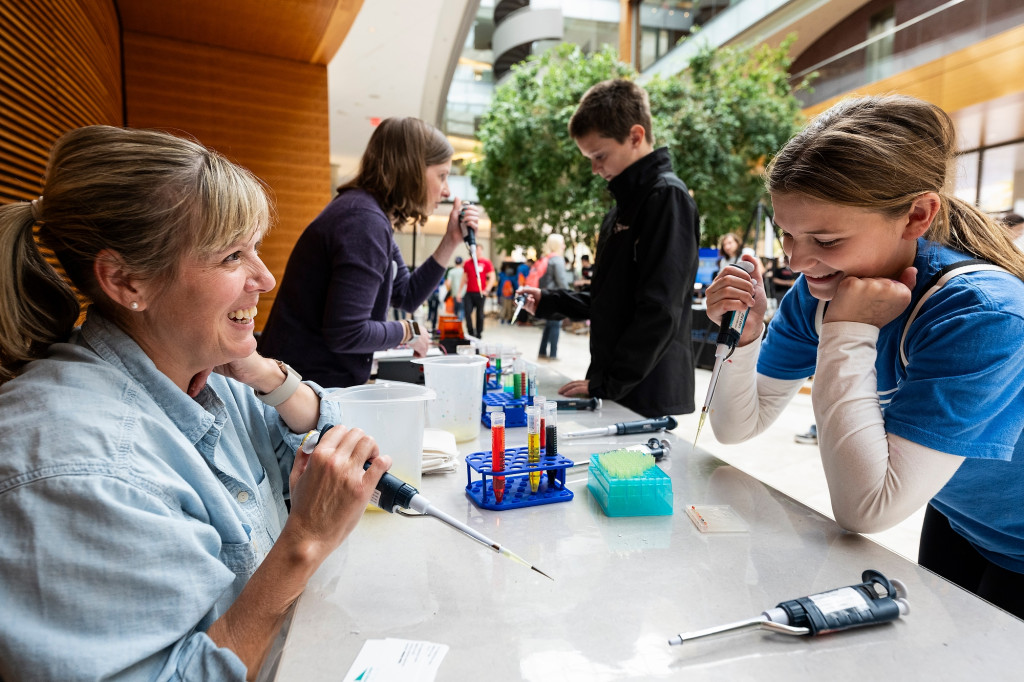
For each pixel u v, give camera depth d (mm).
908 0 9688
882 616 580
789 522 826
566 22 16062
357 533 794
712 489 945
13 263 604
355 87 7520
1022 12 6809
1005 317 696
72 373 580
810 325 1063
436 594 640
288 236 4867
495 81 16828
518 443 1180
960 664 526
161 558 521
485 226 15344
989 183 9102
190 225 600
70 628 476
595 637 563
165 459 615
